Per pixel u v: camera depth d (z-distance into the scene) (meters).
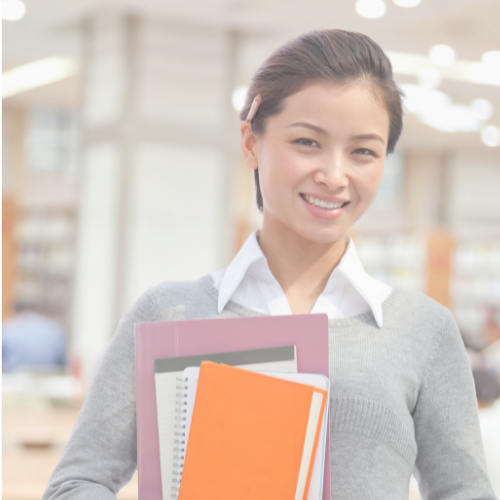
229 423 0.71
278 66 0.82
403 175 10.53
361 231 8.58
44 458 2.48
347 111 0.79
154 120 5.02
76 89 7.38
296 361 0.76
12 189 8.54
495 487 2.15
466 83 6.51
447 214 10.47
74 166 9.02
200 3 4.73
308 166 0.80
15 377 3.95
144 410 0.77
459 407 0.85
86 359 4.96
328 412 0.74
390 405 0.80
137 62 4.98
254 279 0.88
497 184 10.61
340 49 0.80
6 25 5.35
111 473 0.81
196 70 5.15
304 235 0.82
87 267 5.25
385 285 0.91
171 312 0.87
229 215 5.27
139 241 4.98
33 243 8.57
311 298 0.88
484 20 4.79
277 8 4.74
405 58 5.77
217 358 0.77
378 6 4.61
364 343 0.83
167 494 0.75
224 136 5.22
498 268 8.16
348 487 0.78
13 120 8.48
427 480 0.85
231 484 0.70
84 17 5.12
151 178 5.02
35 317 4.60
